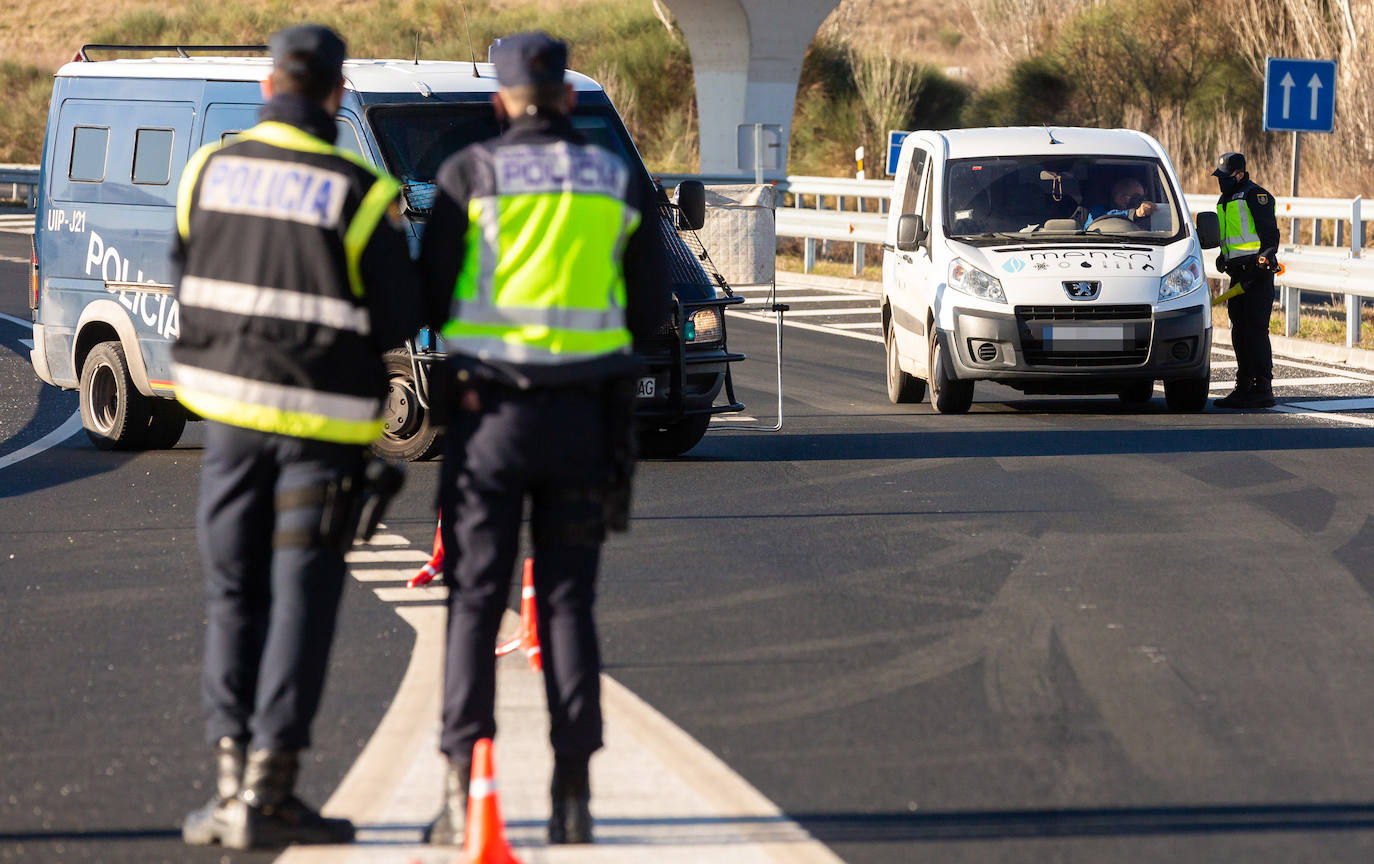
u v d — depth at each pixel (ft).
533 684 61.00
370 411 46.24
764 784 49.93
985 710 57.21
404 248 45.96
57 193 118.11
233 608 46.85
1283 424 126.11
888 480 102.68
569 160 45.42
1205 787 49.60
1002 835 45.70
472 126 109.19
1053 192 138.10
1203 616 69.77
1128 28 346.33
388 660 64.08
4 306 216.74
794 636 67.05
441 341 105.40
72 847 45.21
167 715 57.47
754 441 119.75
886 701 58.29
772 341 182.80
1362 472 104.37
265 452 45.62
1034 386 132.46
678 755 52.60
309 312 45.14
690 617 70.18
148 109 113.60
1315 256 169.27
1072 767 51.39
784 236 285.84
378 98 107.34
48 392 150.00
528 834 46.11
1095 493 97.81
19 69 526.57
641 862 43.73
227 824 44.83
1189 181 299.79
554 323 44.57
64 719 56.90
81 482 104.94
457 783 44.83
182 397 46.47
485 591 45.19
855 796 48.83
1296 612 70.38
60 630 68.90
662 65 397.80
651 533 87.30
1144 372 128.67
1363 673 61.57
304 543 45.27
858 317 205.57
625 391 45.80
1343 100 274.77
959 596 73.51
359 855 44.57
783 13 301.22
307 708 45.14
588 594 45.52
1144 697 58.65
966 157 140.46
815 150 361.51
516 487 45.03
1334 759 52.06
